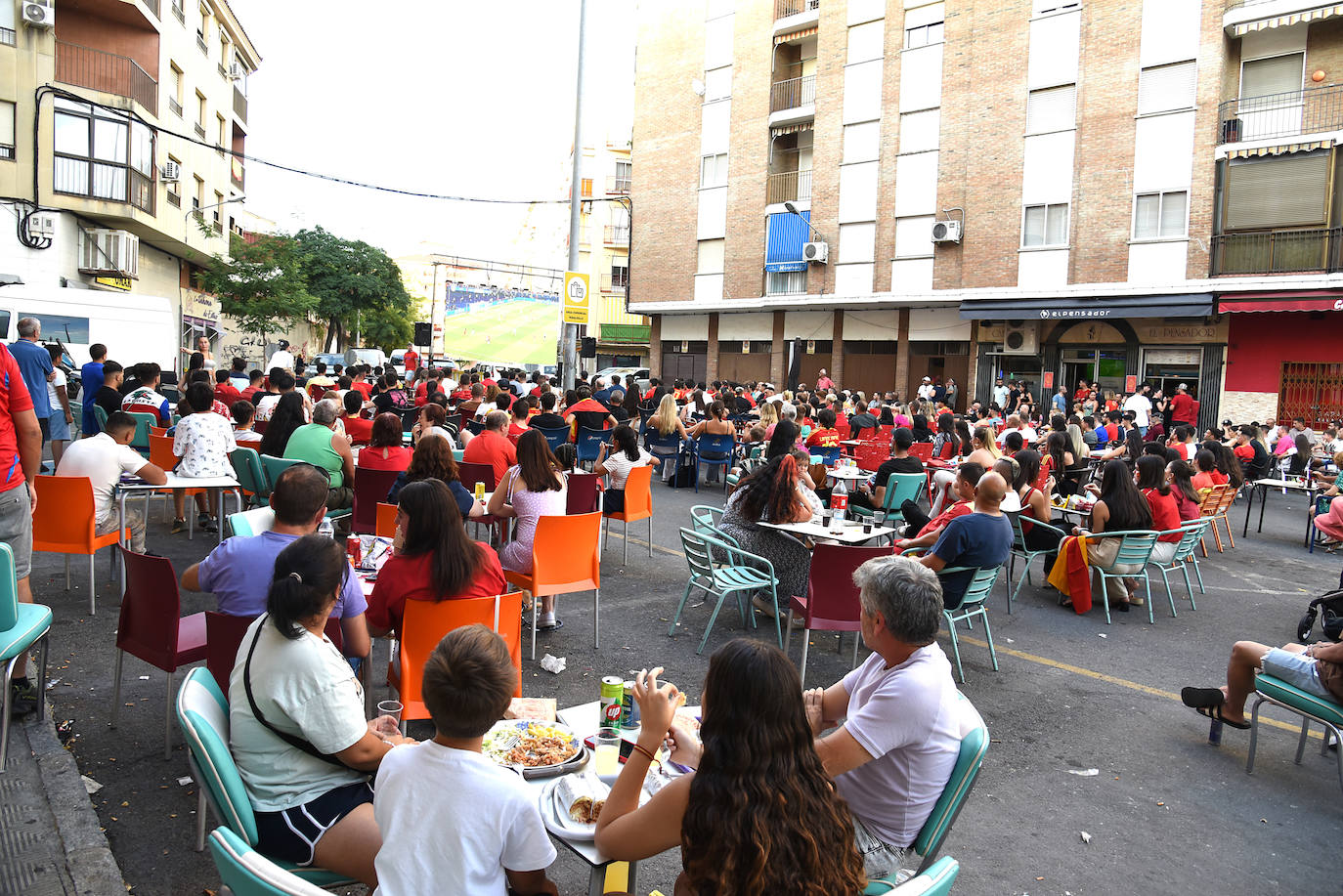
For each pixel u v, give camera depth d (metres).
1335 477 11.72
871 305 28.31
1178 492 9.84
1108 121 23.09
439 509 4.02
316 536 2.92
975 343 26.33
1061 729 5.29
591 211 51.59
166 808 3.81
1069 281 23.81
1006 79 24.86
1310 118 20.98
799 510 6.73
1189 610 8.13
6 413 4.62
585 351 27.78
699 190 32.94
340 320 42.25
